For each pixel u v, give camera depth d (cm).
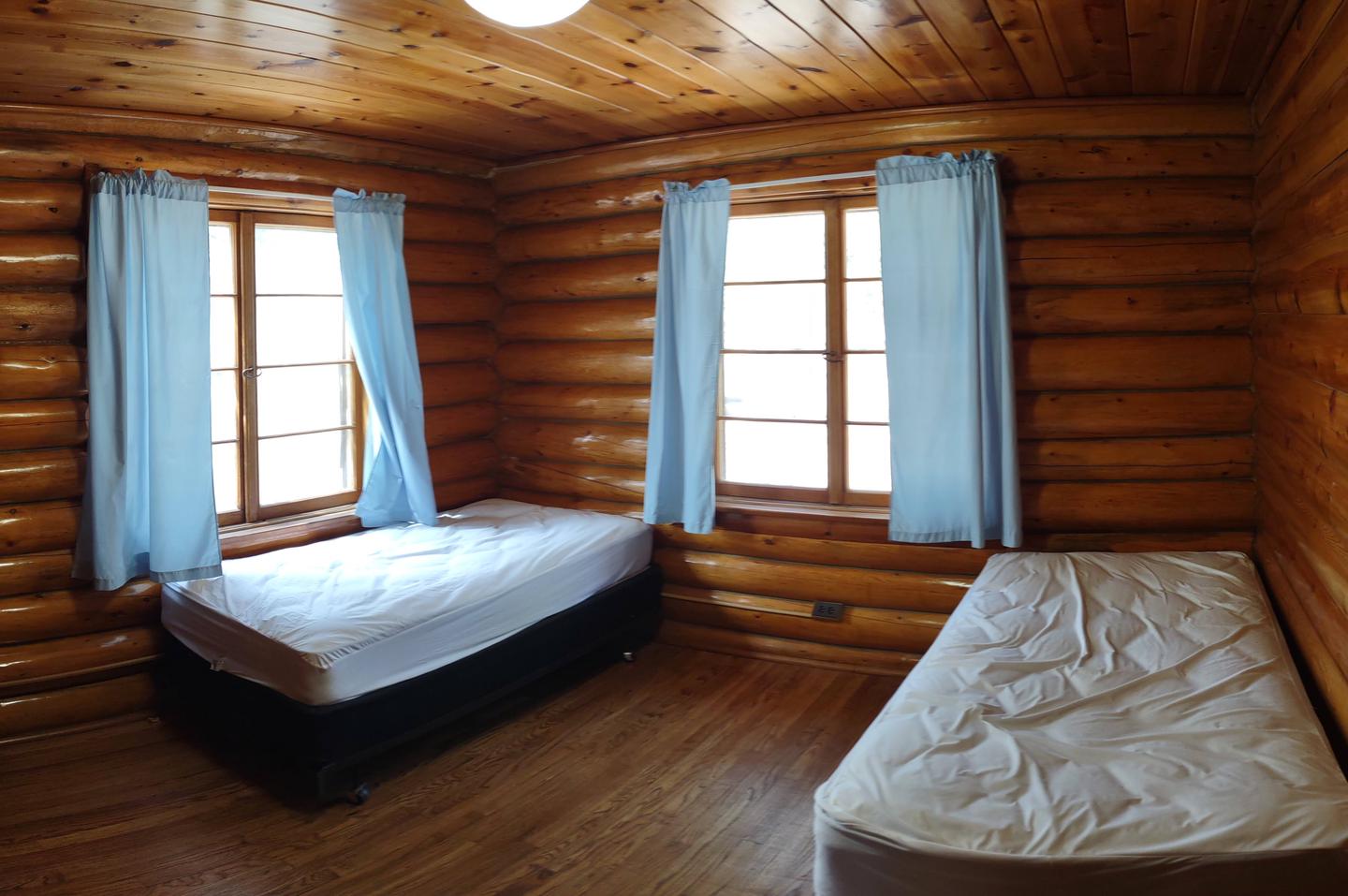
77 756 408
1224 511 437
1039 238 453
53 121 416
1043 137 447
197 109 436
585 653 472
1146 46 357
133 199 418
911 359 457
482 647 416
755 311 523
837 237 491
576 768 393
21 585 424
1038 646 319
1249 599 358
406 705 380
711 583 528
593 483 570
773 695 465
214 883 316
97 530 416
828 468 507
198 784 384
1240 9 315
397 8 308
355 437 539
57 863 328
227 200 468
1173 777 226
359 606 392
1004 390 440
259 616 385
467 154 562
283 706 361
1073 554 429
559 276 567
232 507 497
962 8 315
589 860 325
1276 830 200
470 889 309
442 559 458
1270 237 387
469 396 588
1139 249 440
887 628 486
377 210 511
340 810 362
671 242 504
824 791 230
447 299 570
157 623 454
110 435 418
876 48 361
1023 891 202
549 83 407
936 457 458
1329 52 271
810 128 480
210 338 445
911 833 210
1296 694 273
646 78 400
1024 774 231
